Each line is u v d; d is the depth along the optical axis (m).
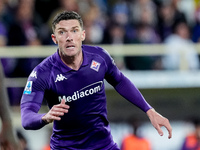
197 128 32.72
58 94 15.90
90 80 15.95
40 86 15.71
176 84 34.38
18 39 32.56
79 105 15.98
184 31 35.78
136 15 35.56
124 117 34.88
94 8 34.66
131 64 34.69
